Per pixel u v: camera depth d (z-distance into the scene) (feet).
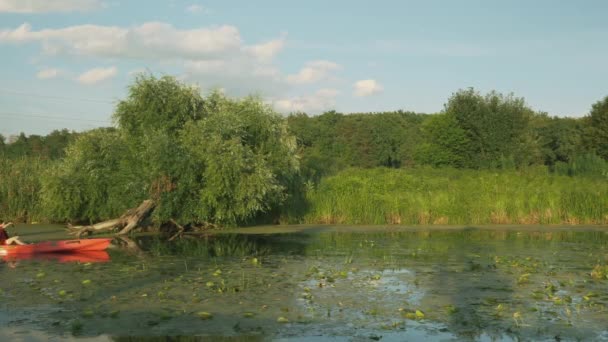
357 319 34.63
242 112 87.35
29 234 76.59
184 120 84.79
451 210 91.81
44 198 84.69
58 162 92.32
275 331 32.24
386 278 46.52
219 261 54.75
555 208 92.07
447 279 46.14
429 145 208.03
